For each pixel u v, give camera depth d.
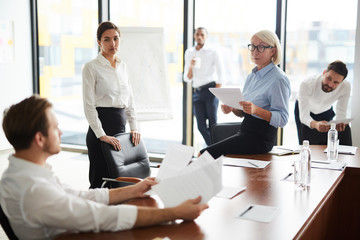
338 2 4.80
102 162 3.74
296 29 5.11
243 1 5.38
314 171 2.65
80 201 1.55
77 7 6.57
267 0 5.22
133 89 5.61
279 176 2.48
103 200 1.90
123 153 3.05
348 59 4.83
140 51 5.58
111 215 1.57
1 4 6.57
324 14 4.91
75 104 6.84
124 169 3.00
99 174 3.76
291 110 5.28
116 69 3.71
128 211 1.59
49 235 1.58
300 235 1.64
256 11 5.31
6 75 6.71
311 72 5.09
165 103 5.68
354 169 2.80
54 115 1.59
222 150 3.14
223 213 1.81
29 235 1.54
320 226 2.37
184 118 5.93
